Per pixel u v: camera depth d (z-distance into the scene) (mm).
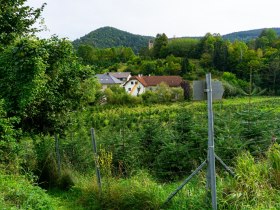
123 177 10117
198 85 6102
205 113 13188
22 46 10516
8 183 7137
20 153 10000
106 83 96375
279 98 51625
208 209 5969
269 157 6859
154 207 6945
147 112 49500
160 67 112688
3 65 10703
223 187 6332
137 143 11719
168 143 10711
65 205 8609
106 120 36094
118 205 7590
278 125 10711
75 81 13008
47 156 11758
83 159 12297
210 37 124062
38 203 6547
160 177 10383
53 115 12570
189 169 10156
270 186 6141
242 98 50250
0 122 9078
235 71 96188
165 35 142625
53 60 11719
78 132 17812
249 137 10039
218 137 9586
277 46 115750
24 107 10961
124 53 149375
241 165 6652
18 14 13586
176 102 65625
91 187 8547
